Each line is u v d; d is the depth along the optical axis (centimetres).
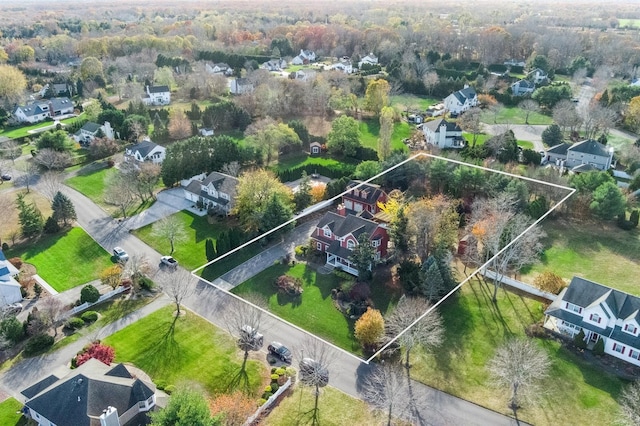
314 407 5375
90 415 4956
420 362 5975
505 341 6250
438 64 19438
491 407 5350
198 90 17312
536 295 7094
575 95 16100
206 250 7938
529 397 5428
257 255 8106
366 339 6053
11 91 16425
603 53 19838
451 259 7381
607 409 5272
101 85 18425
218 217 9400
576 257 8056
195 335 6462
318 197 9575
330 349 6166
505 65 19762
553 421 5162
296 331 6506
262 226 8275
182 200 10206
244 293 7206
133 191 9931
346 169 10900
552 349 6112
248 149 11350
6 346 6275
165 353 6147
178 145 10719
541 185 9425
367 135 13450
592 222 9100
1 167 11400
